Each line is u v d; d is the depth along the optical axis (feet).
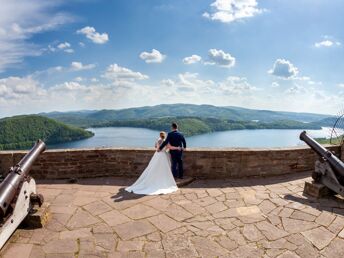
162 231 15.14
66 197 19.79
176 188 21.74
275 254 13.14
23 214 14.71
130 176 24.89
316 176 20.31
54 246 13.55
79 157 24.09
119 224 15.85
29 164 15.79
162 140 22.98
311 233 15.02
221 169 24.73
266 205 18.63
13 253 12.92
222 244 13.93
